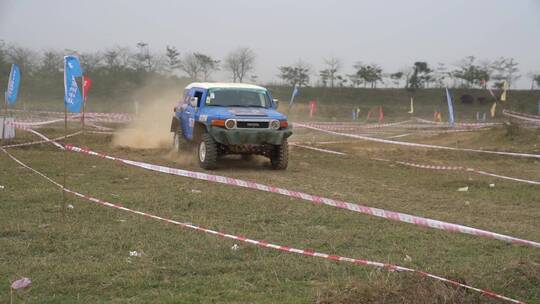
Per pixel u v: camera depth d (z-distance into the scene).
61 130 20.44
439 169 13.38
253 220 7.19
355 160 15.04
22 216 6.91
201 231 6.43
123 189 9.10
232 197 8.60
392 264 5.38
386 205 8.59
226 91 12.80
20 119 26.17
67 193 8.38
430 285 4.63
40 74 51.72
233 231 6.59
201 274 5.07
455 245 6.34
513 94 72.62
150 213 7.34
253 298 4.54
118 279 4.79
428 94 75.06
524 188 10.66
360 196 9.33
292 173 12.07
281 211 7.76
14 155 13.01
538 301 4.77
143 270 5.02
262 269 5.22
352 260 5.25
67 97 7.65
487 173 12.64
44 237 5.97
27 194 8.21
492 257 5.89
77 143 16.45
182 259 5.39
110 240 5.94
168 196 8.52
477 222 7.59
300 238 6.41
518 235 6.86
